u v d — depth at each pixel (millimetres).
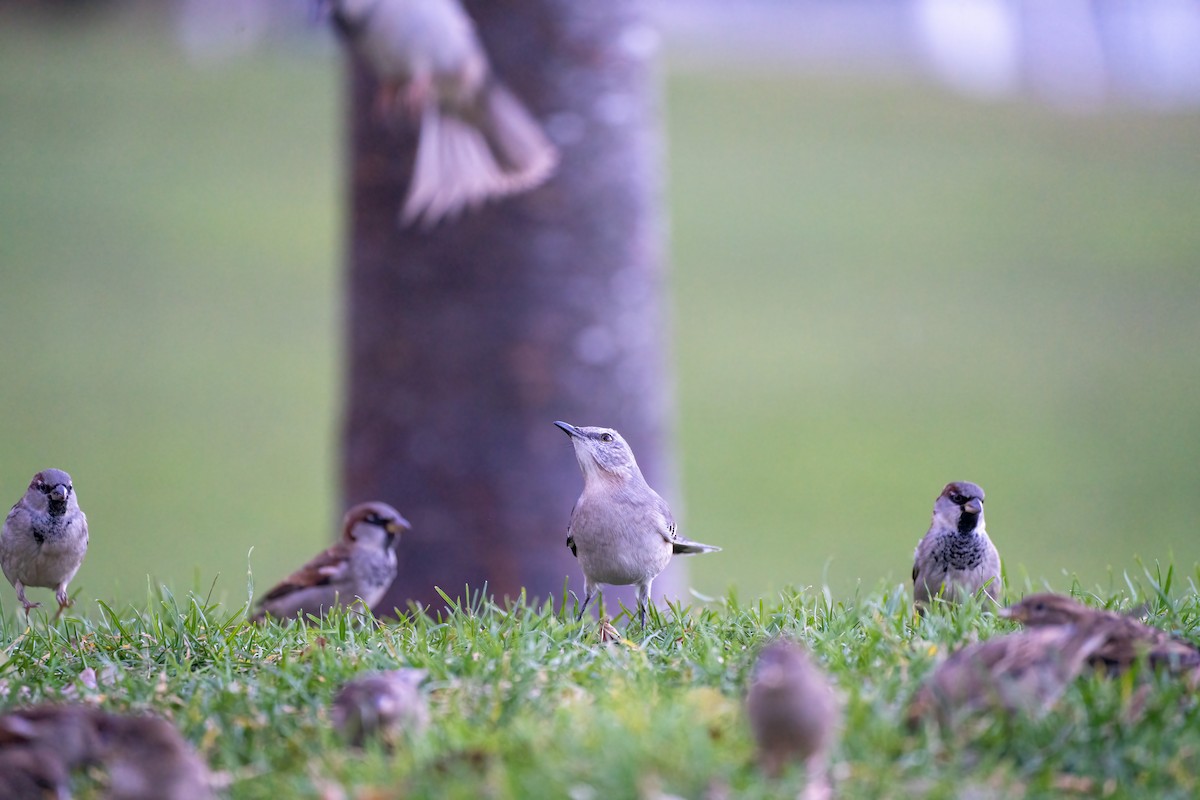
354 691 6684
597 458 9242
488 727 6691
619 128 12922
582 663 7578
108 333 31969
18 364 29734
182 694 7391
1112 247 37875
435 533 12852
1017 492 23344
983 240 38469
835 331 32781
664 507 9344
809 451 25797
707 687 7125
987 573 9375
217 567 19672
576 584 12977
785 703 5809
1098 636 6656
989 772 6074
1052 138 48188
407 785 5992
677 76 55312
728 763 5973
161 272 35312
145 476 24234
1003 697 6410
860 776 5977
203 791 6074
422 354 12828
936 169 44688
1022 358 31047
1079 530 21328
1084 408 27641
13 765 5992
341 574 10766
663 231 13992
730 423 27281
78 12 54406
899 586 9070
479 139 12109
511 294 12789
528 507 12844
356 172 13016
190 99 49000
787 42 59219
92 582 18891
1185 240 38000
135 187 40812
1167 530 21234
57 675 7906
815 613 8578
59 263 35375
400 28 11359
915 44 57469
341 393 13453
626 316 13062
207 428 26812
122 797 5977
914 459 25203
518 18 12594
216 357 30609
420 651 7777
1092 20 53250
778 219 40688
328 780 6191
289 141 45188
